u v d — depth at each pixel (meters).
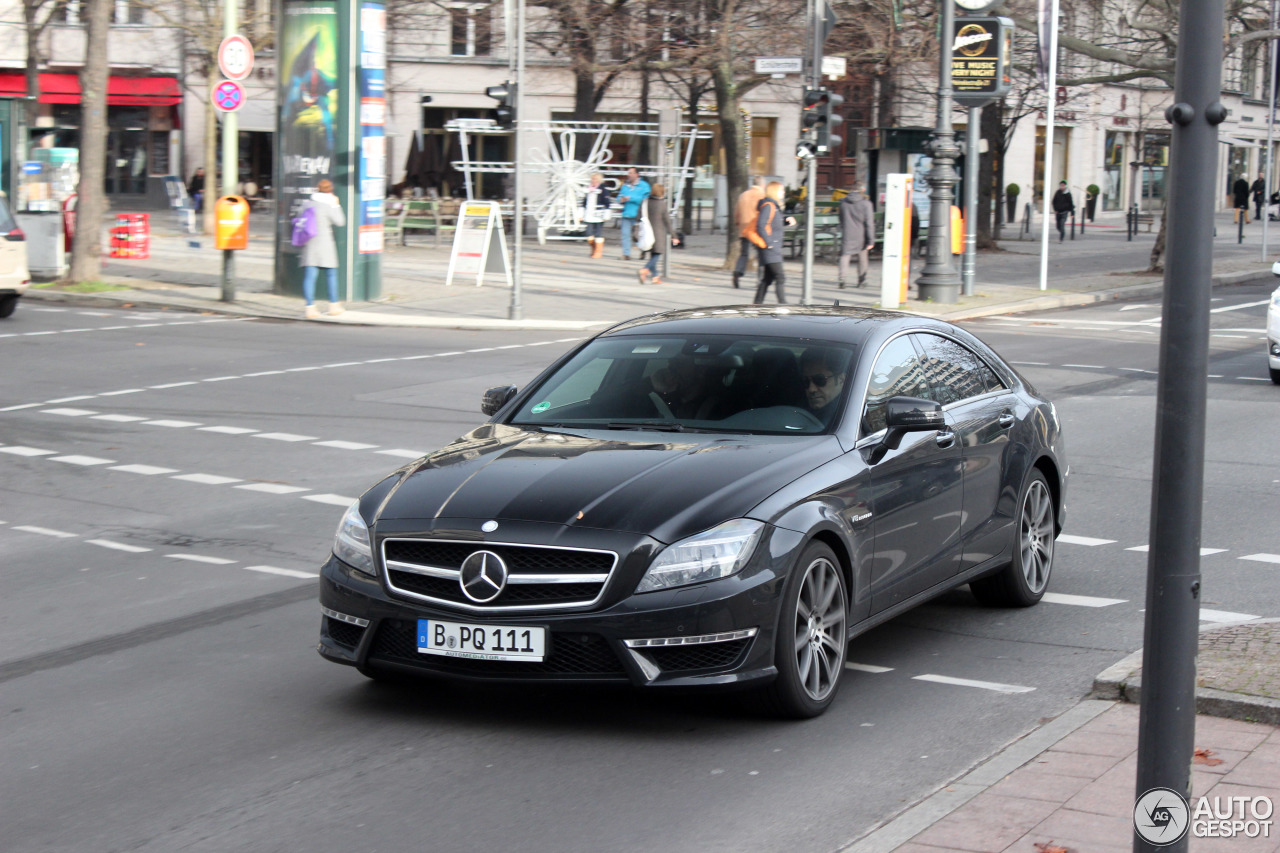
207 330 30.52
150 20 69.38
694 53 45.72
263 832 6.59
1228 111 4.74
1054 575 11.98
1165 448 4.86
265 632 10.23
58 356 26.20
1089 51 46.69
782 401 9.06
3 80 47.34
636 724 8.13
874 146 53.12
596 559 7.59
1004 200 85.94
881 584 8.88
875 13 48.56
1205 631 9.23
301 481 16.16
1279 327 23.98
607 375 9.63
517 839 6.48
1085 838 6.16
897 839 6.22
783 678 7.90
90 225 36.88
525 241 58.16
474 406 21.30
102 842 6.51
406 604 7.87
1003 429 10.52
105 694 8.82
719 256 52.12
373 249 35.44
